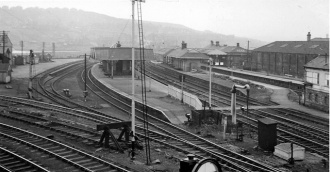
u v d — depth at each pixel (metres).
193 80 60.72
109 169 16.42
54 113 30.92
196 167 9.57
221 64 84.75
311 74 38.50
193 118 28.56
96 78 57.31
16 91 43.88
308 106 38.78
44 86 48.78
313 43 64.25
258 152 21.47
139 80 56.09
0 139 21.34
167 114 31.72
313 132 27.33
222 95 46.69
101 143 20.58
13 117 27.69
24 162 17.12
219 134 25.84
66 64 83.50
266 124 21.28
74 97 41.41
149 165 17.45
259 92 47.84
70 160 17.34
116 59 59.34
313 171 18.34
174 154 19.61
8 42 67.56
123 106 37.53
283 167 18.88
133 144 18.48
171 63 82.88
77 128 24.70
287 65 65.94
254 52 77.00
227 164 18.14
